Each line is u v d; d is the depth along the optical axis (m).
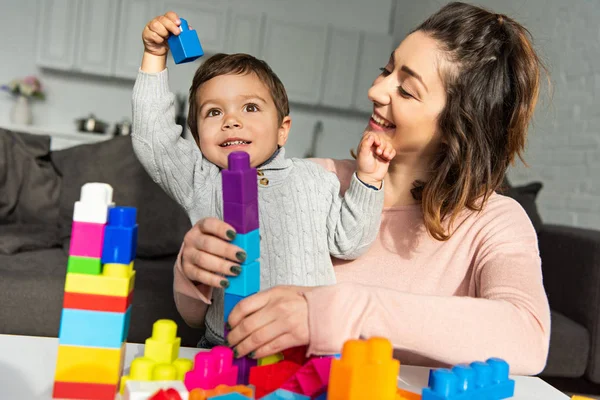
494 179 1.02
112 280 0.56
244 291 0.64
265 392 0.61
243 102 1.00
